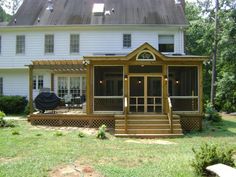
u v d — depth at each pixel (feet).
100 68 67.31
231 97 105.19
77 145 42.96
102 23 86.58
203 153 27.68
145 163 32.53
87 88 62.95
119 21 87.04
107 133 55.88
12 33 89.92
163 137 53.26
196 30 113.19
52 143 43.96
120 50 86.02
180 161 33.22
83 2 97.09
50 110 70.23
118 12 91.15
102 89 68.18
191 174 27.78
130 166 31.24
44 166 30.53
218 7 101.04
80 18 89.56
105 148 41.24
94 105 63.10
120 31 86.17
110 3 95.71
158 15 89.30
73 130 58.13
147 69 64.23
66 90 88.43
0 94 91.71
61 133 52.26
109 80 69.56
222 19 100.22
